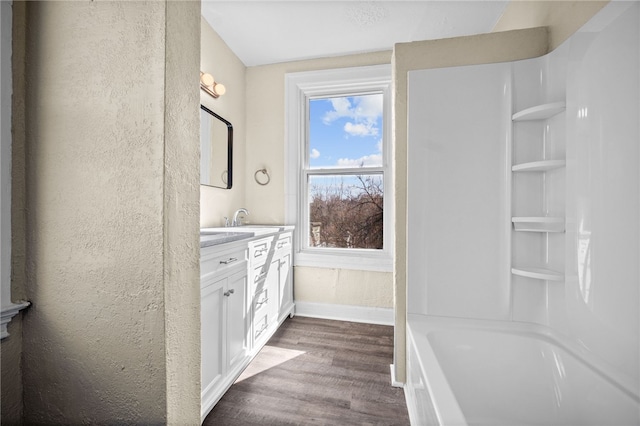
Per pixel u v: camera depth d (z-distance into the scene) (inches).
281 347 83.1
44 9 31.9
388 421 54.4
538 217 53.2
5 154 30.9
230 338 62.9
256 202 113.3
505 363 51.6
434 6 80.4
